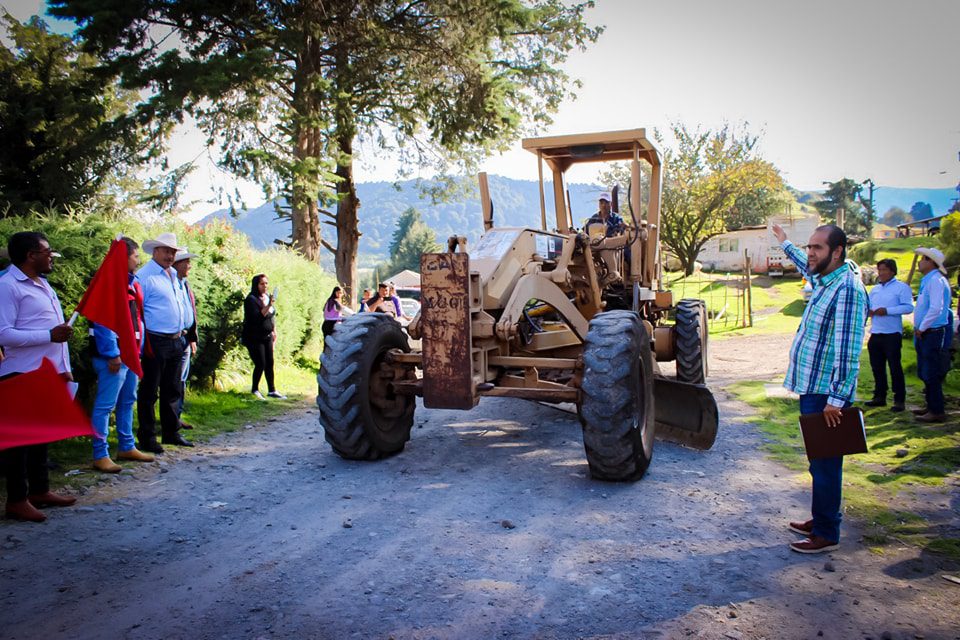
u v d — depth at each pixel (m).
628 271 7.54
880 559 3.44
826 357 3.51
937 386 6.10
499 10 15.78
